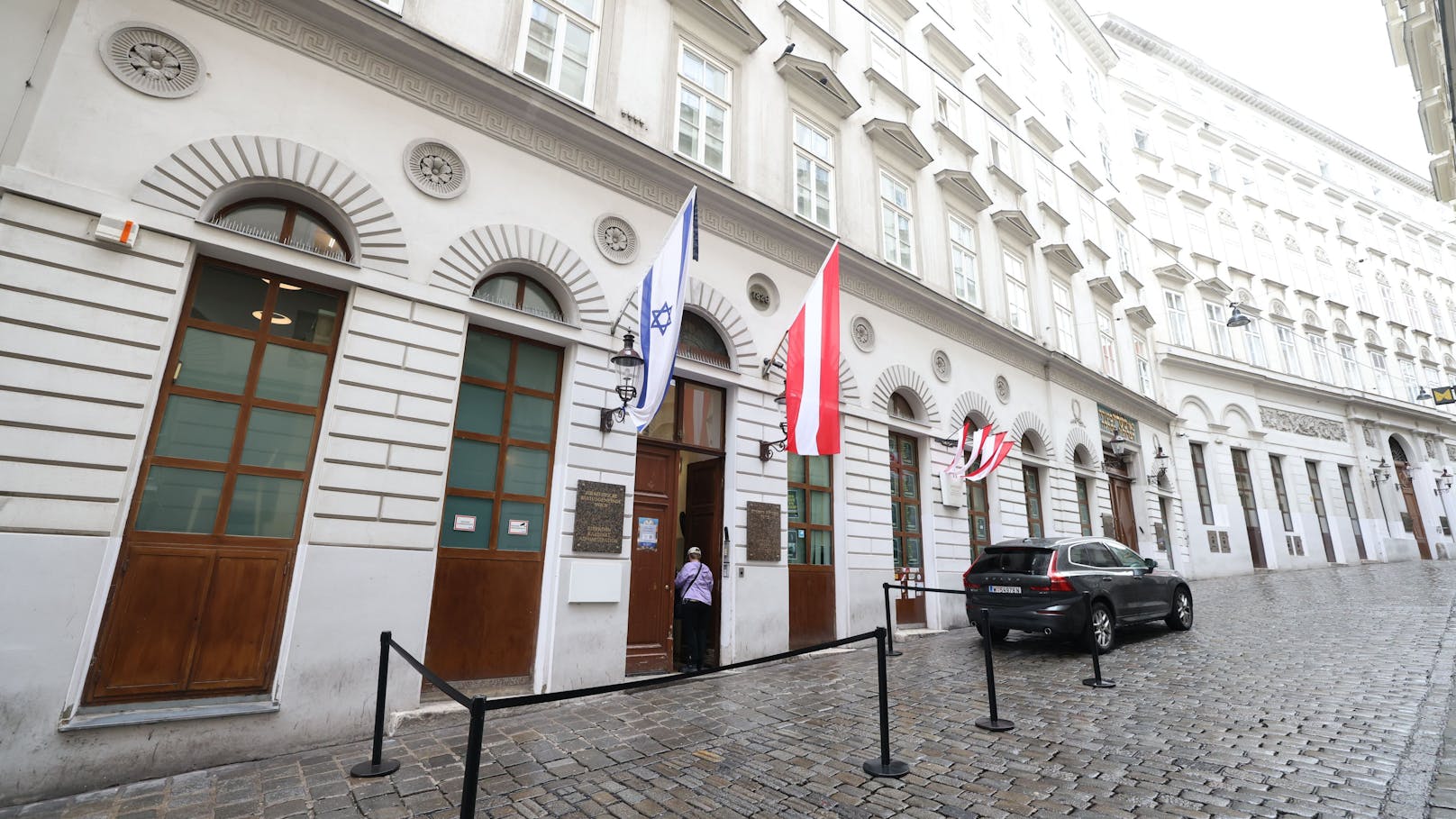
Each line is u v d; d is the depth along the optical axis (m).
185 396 5.52
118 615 4.96
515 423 7.45
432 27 7.36
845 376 11.06
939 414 12.88
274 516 5.79
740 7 10.68
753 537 9.20
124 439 5.02
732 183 10.20
